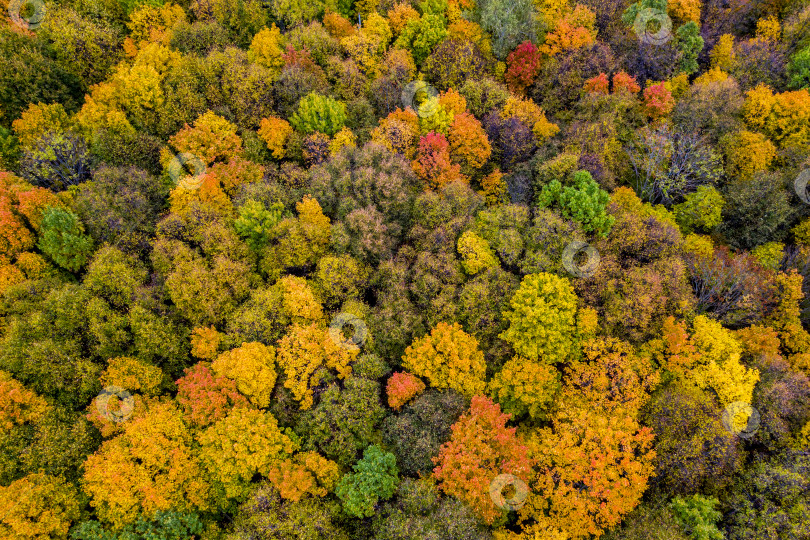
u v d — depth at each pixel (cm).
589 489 2895
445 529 2581
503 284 3662
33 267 3456
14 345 2988
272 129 4375
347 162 4166
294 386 3103
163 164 4112
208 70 4547
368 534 2734
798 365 3678
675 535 2717
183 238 3747
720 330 3509
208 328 3312
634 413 3158
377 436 3102
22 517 2503
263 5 5612
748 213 4334
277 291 3553
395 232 3956
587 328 3412
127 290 3341
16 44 4281
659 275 3653
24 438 2798
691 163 4341
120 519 2650
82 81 4694
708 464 3059
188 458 2884
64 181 4056
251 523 2653
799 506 2834
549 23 5700
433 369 3331
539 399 3275
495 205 4409
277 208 3881
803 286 4081
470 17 5659
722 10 5953
